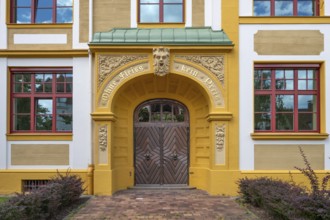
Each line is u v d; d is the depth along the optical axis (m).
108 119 10.52
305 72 11.20
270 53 10.93
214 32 10.96
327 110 10.83
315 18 10.98
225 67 10.77
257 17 10.98
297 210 6.39
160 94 11.92
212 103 10.72
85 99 11.02
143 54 10.71
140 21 11.41
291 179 9.71
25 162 10.95
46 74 11.32
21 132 11.17
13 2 11.43
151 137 11.98
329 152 10.78
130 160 11.73
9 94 11.10
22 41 11.14
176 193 10.81
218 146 10.66
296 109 11.09
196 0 11.26
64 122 11.28
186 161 11.91
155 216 7.93
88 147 10.90
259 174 10.63
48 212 7.36
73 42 11.10
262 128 11.05
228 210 8.51
